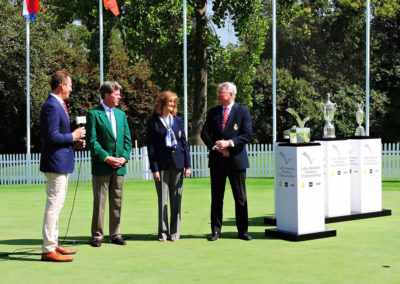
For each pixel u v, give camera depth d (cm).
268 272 506
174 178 679
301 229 673
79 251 617
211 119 682
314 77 3928
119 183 656
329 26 3884
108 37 2123
